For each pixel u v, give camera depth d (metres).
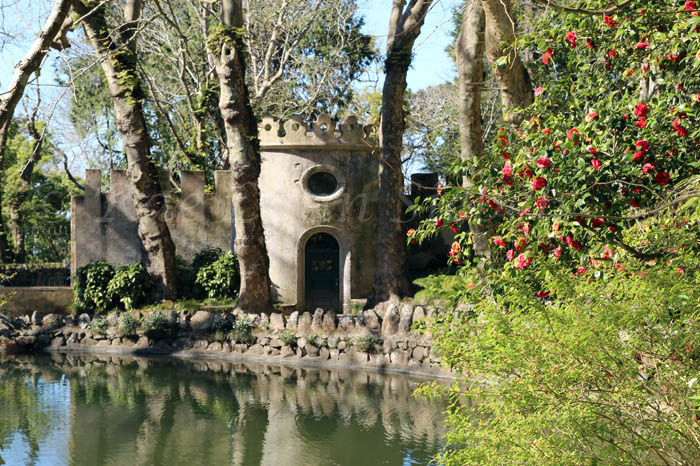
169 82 33.34
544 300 6.26
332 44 32.94
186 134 32.25
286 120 25.78
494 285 6.27
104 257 25.59
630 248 5.68
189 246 26.39
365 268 25.44
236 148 20.69
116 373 17.44
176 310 21.53
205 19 29.39
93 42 21.69
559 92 7.35
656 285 5.11
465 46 15.96
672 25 6.66
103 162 36.88
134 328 20.77
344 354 18.61
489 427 6.19
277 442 11.55
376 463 10.33
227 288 24.05
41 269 26.95
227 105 20.52
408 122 35.56
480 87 16.23
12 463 10.45
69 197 38.88
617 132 5.77
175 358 19.80
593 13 5.64
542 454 5.48
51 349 20.80
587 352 5.38
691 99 5.97
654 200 5.93
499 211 6.29
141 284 22.31
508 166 6.15
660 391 5.21
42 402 14.34
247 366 18.61
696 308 5.05
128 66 22.28
